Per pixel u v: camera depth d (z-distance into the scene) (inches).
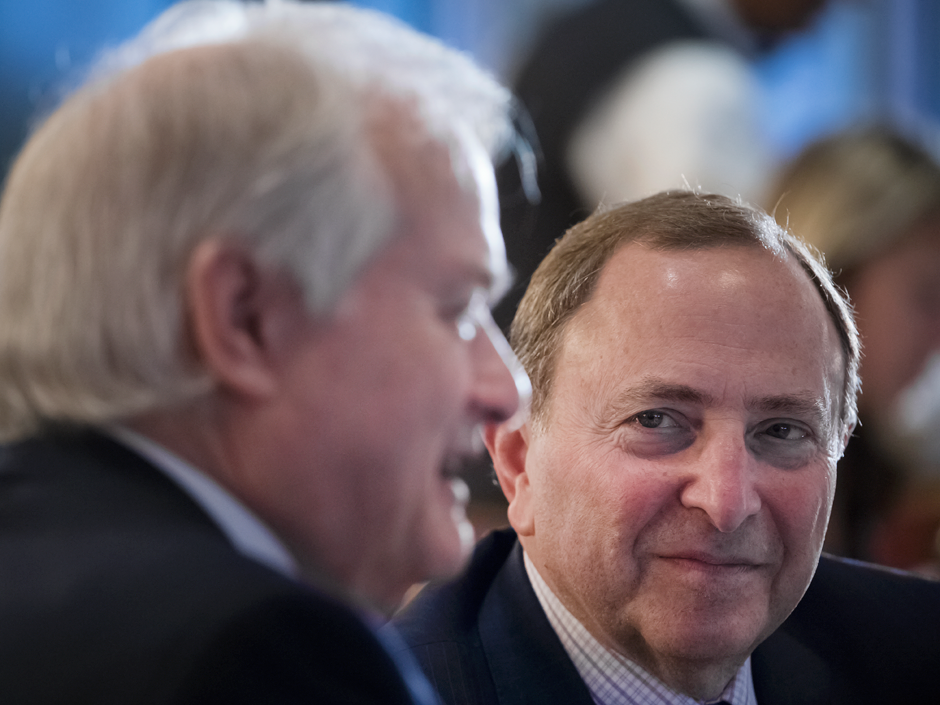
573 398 77.7
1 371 52.1
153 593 44.3
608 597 75.9
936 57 290.7
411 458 54.9
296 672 43.4
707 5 261.1
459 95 59.9
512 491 84.6
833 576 97.2
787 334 74.5
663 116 257.9
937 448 159.3
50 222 51.7
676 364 73.4
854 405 83.7
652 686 79.3
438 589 88.6
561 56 256.4
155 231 50.1
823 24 271.6
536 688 79.0
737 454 73.0
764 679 87.7
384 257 53.5
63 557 46.8
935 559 153.9
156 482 50.4
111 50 60.1
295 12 61.1
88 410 50.3
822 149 187.9
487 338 61.3
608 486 74.8
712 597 73.6
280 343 51.8
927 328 170.1
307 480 53.5
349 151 52.1
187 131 50.9
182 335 50.6
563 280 80.6
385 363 53.3
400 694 46.8
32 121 60.3
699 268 75.3
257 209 50.2
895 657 91.2
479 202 57.6
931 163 177.5
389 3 265.1
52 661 43.0
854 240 173.5
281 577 46.6
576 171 252.2
